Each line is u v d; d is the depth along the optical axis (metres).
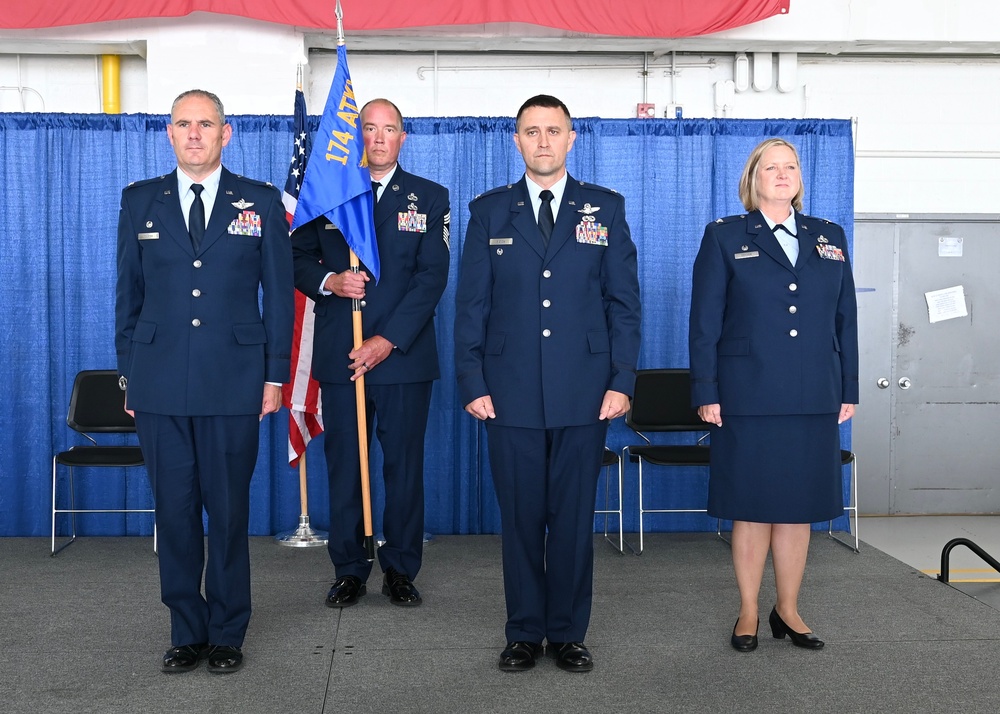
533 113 2.91
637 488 5.18
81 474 4.98
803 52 5.66
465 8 4.92
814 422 3.07
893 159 5.88
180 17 5.12
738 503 3.10
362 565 3.77
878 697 2.76
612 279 2.98
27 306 4.93
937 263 5.92
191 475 2.96
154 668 3.00
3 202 4.90
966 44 5.46
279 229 3.05
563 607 2.99
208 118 2.89
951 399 5.96
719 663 3.04
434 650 3.16
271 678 2.91
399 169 3.78
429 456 5.02
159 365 2.90
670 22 5.02
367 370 3.58
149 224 2.94
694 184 5.11
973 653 3.14
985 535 5.41
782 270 3.08
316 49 5.49
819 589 3.94
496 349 2.95
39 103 5.42
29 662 3.06
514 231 2.97
